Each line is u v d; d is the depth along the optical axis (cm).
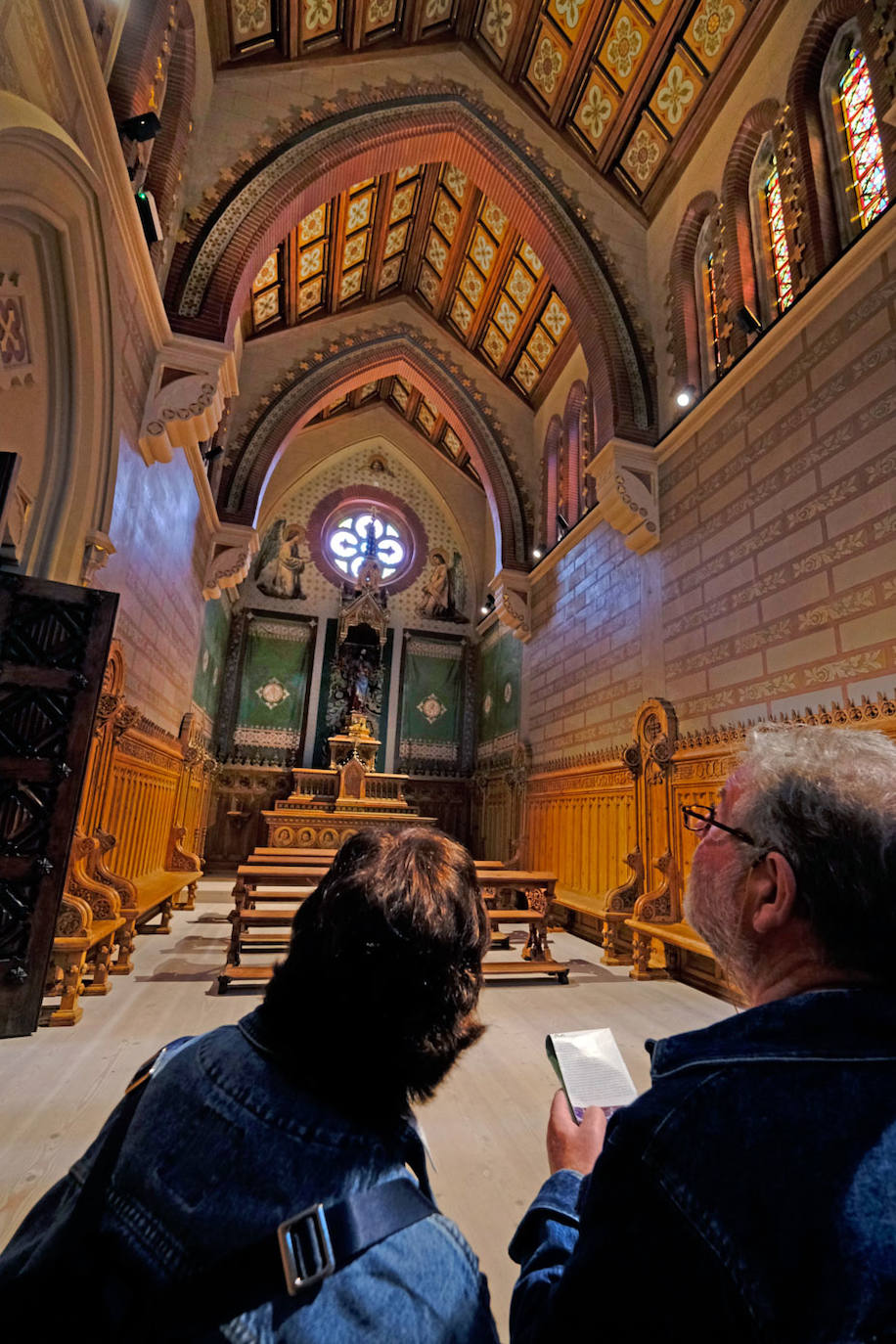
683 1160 57
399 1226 57
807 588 482
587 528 886
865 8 479
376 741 1177
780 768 82
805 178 532
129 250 475
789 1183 52
